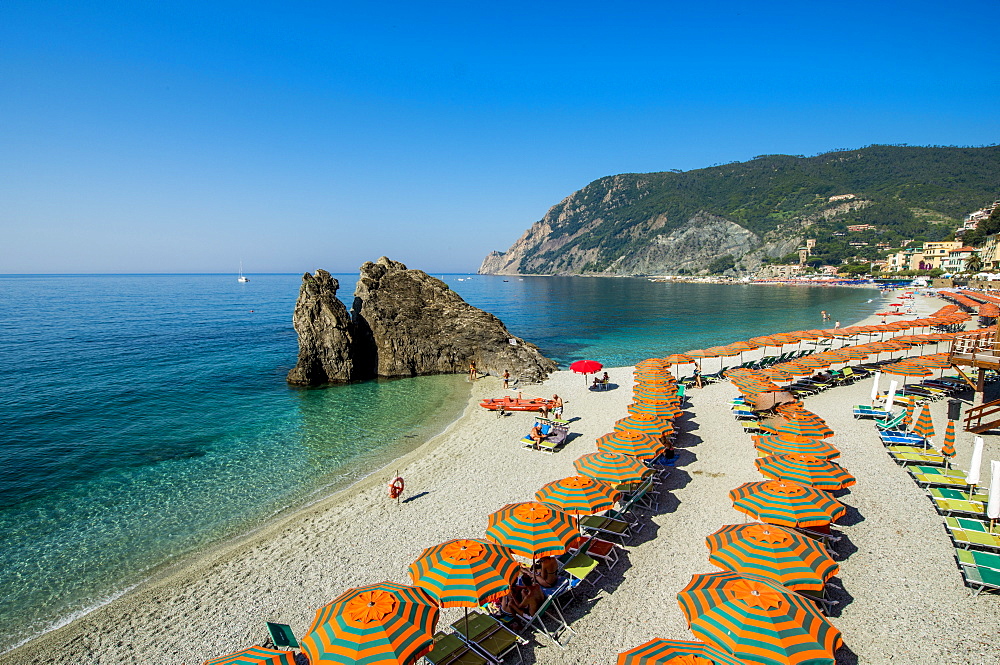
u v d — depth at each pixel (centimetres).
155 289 19075
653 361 3192
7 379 3712
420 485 1873
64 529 1628
